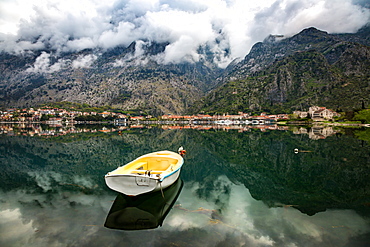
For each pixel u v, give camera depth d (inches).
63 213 505.7
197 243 384.8
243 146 1750.7
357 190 652.7
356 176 801.6
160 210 520.1
